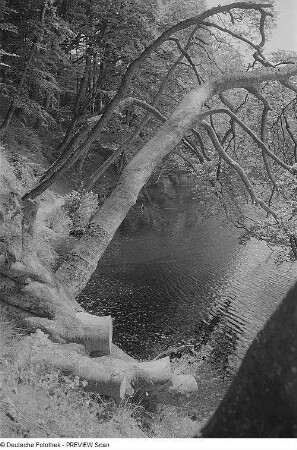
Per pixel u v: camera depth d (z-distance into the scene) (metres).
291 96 13.48
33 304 5.26
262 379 0.72
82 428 3.90
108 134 25.50
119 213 7.62
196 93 9.30
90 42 22.08
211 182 12.60
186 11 21.11
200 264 17.28
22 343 4.71
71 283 6.66
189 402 6.45
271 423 0.71
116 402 4.68
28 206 5.62
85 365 4.75
